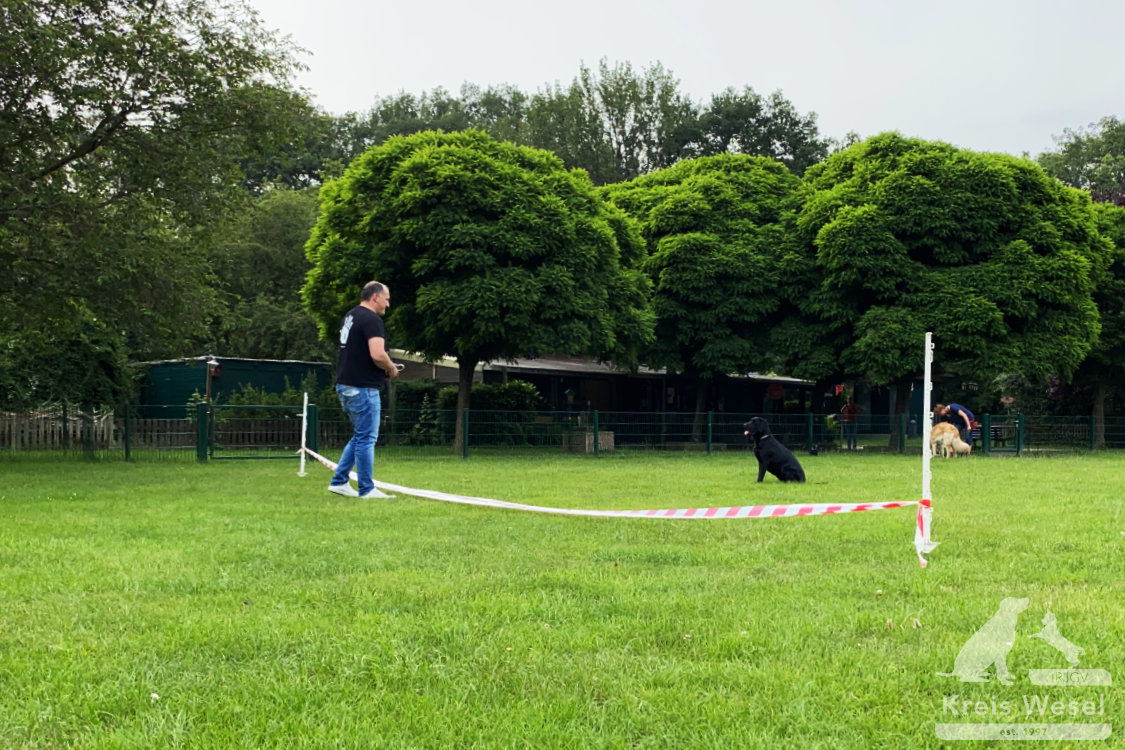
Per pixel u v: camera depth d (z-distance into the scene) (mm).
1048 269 23766
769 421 23703
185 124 15352
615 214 24516
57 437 17578
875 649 3721
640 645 3758
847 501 9789
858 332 24609
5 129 13445
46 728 2855
